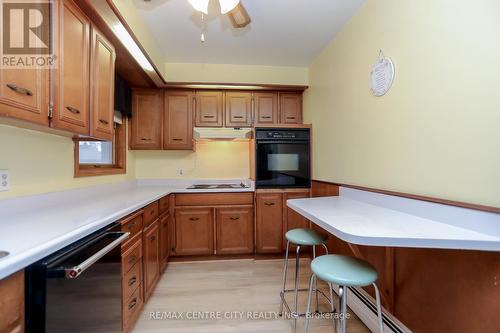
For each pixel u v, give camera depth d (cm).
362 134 193
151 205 209
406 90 148
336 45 241
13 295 77
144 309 193
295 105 332
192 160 344
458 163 115
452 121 118
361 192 184
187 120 315
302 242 169
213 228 293
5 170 132
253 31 238
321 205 165
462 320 112
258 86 311
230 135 304
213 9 203
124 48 199
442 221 118
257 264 286
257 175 298
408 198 139
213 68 318
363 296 185
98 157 253
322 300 210
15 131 138
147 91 309
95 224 115
